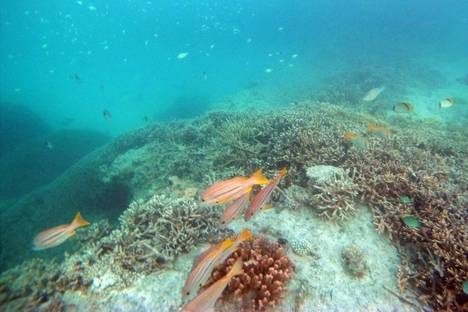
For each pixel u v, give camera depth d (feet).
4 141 27.40
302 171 7.27
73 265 5.18
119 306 4.50
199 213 5.99
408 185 6.14
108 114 14.19
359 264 4.83
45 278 5.14
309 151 7.57
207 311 2.82
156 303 4.44
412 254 5.16
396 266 4.99
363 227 5.73
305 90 28.07
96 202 12.89
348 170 6.61
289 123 9.43
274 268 4.39
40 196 14.07
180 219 5.78
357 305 4.32
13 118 28.66
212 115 15.21
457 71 31.89
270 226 5.74
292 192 6.51
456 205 5.75
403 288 4.58
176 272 4.97
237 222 5.90
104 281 4.85
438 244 4.99
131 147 14.98
